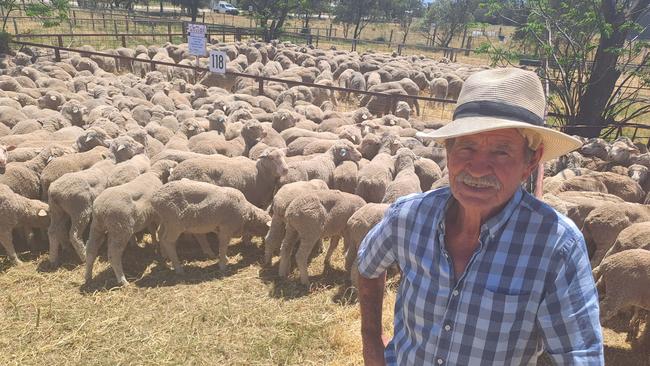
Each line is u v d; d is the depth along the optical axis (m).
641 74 15.20
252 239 7.59
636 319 5.50
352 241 6.29
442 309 1.99
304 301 5.99
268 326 5.48
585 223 6.82
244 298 5.99
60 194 6.32
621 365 5.26
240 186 7.84
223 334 5.31
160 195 6.14
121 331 5.26
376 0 56.75
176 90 16.00
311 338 5.31
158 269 6.55
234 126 10.75
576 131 14.88
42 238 7.13
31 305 5.59
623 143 10.77
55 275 6.25
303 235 6.23
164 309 5.67
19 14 40.34
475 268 1.90
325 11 57.75
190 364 4.88
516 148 1.84
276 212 6.61
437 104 19.88
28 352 4.88
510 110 1.78
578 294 1.77
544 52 16.00
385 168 8.36
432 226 2.03
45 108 12.33
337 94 19.61
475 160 1.85
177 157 8.29
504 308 1.85
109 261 6.18
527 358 1.96
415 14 69.69
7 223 6.21
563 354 1.79
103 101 12.62
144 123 11.73
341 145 8.94
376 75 20.83
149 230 7.20
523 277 1.83
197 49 16.44
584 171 9.56
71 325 5.29
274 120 11.29
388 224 2.19
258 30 39.09
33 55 20.69
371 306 2.49
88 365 4.78
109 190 6.09
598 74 14.65
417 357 2.12
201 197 6.27
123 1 64.00
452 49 36.72
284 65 23.86
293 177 8.09
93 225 6.08
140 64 20.67
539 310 1.84
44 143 8.73
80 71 18.59
